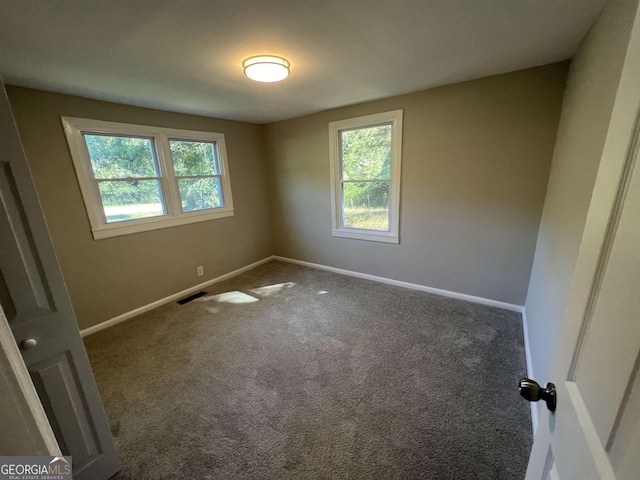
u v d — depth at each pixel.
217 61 1.81
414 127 2.86
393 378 1.87
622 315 0.41
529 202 2.45
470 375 1.87
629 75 0.47
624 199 0.45
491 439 1.42
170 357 2.18
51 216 2.33
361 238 3.62
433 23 1.47
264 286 3.56
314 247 4.15
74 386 1.16
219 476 1.29
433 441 1.42
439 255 3.05
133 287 2.91
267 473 1.29
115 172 2.74
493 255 2.73
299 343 2.30
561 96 2.15
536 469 0.70
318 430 1.50
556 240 1.71
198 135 3.36
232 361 2.11
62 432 1.15
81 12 1.24
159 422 1.59
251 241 4.23
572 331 0.60
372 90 2.63
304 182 3.96
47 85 2.11
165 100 2.62
